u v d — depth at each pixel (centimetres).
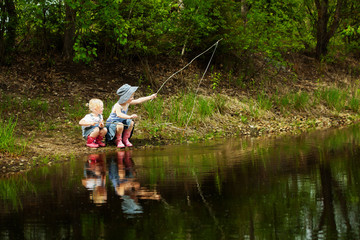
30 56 1174
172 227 314
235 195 402
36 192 438
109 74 1199
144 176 500
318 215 336
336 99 1269
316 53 1791
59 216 350
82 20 1055
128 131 766
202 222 324
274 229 305
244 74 1402
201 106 1021
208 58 1420
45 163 620
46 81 1094
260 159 600
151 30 1234
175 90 1197
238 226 314
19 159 635
